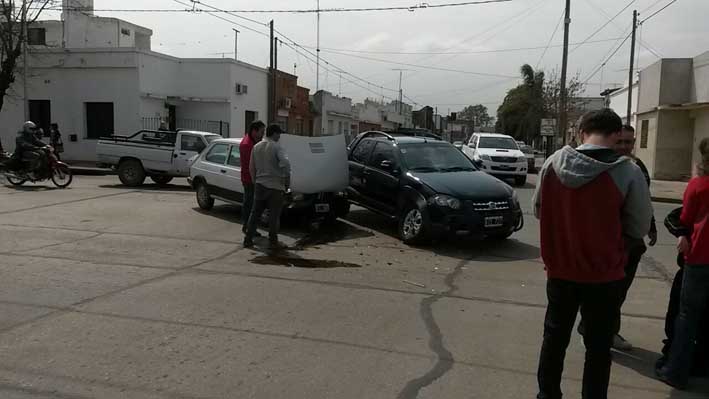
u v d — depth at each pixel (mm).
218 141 12320
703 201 4047
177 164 16875
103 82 26875
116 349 4738
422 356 4758
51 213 11820
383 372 4422
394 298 6434
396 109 74062
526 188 20594
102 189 16484
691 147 25328
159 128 27203
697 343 4422
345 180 11031
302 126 42531
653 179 25906
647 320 5906
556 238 3467
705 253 4066
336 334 5219
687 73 25250
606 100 41906
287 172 8852
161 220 11266
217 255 8414
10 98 27453
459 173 10000
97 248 8672
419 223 9352
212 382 4172
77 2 32844
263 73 34875
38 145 16281
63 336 5000
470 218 9000
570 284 3436
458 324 5590
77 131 27297
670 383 4328
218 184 11875
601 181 3293
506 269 8055
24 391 3969
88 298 6105
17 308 5727
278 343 4957
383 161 10523
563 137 28234
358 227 11109
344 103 50625
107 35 35375
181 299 6160
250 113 33844
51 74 27219
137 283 6750
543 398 3625
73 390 3998
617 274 3383
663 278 7789
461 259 8641
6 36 24453
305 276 7309
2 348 4711
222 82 30375
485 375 4410
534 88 64000
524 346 5039
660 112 25578
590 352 3482
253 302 6117
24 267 7395
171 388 4062
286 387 4121
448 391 4125
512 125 71312
